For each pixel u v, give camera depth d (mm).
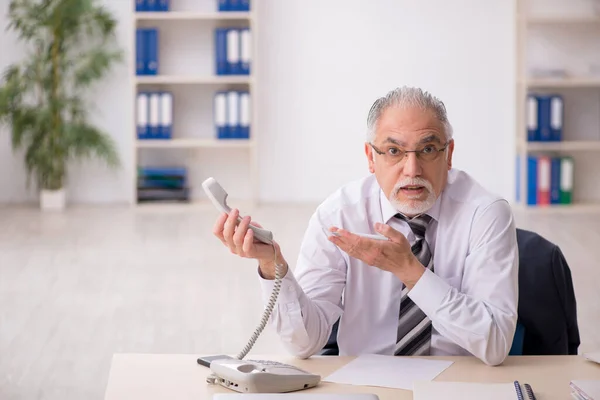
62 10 7500
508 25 8000
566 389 1881
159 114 7852
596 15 7715
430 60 8047
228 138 7938
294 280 2088
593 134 8125
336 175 8203
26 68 7773
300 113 8133
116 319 4742
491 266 2152
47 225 7156
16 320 4711
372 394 1780
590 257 6074
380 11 8016
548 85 7809
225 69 7844
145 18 7828
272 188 8219
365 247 1997
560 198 7926
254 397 1748
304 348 2125
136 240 6645
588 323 4637
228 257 6148
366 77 8086
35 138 7730
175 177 8016
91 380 3875
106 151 7691
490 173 8133
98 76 7637
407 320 2223
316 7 8016
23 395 3688
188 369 2008
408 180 2082
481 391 1829
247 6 7793
